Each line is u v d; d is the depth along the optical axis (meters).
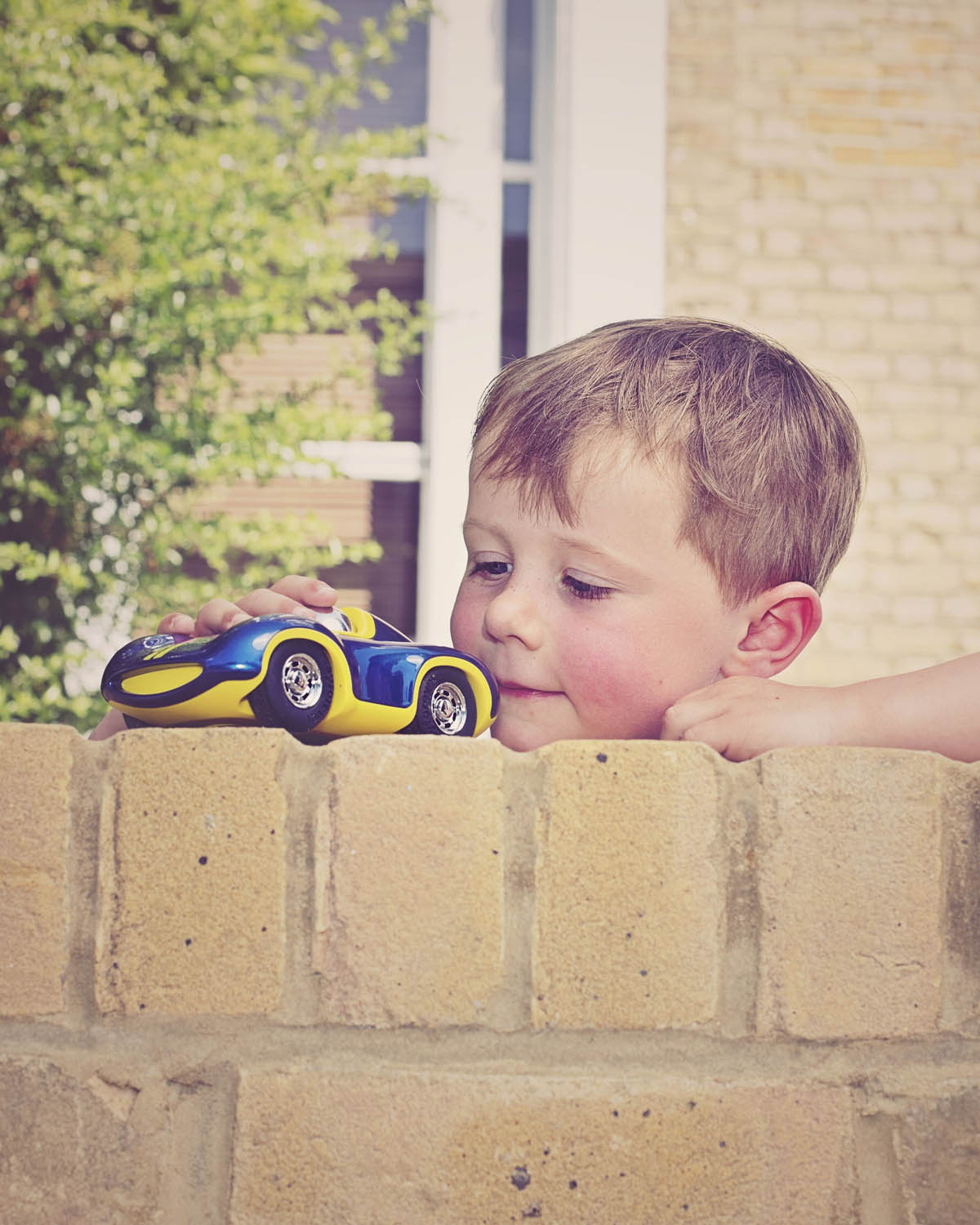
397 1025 1.08
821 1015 1.10
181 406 4.46
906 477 4.91
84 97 4.29
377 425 4.61
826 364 4.89
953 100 4.97
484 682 1.47
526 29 5.09
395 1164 1.06
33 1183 1.08
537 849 1.10
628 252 4.75
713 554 1.61
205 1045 1.09
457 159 4.99
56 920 1.10
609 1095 1.08
